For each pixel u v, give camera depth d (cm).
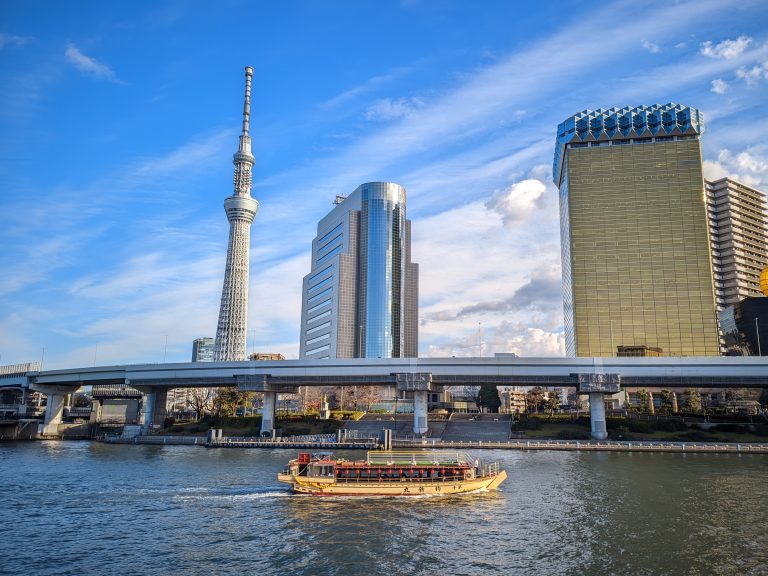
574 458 10281
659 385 13450
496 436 13612
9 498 6550
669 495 6525
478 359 13988
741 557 4278
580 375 13325
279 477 6900
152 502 6319
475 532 5012
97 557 4388
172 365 15812
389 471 6794
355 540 4788
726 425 13188
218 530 5131
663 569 4044
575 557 4312
